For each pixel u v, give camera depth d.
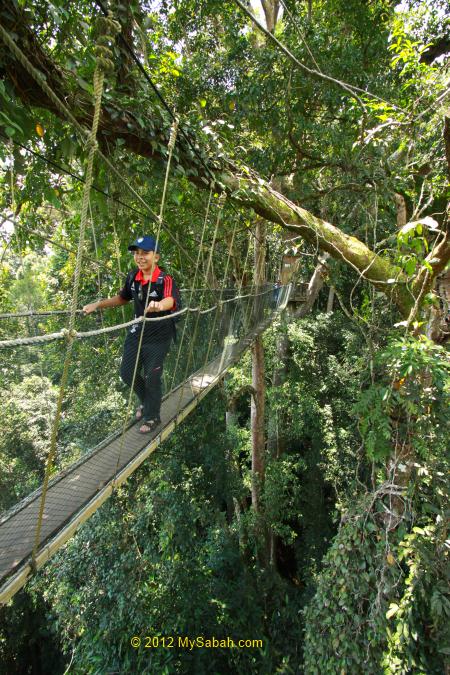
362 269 4.08
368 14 5.58
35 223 3.69
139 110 2.77
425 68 3.64
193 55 6.48
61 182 3.69
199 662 6.70
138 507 7.17
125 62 2.75
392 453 3.38
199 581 7.13
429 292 3.57
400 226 5.04
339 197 6.31
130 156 3.38
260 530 8.61
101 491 2.05
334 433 8.78
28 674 9.28
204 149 3.49
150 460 7.16
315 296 11.31
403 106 4.58
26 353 1.80
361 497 3.93
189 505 7.08
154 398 2.71
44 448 1.86
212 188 3.52
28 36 2.08
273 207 3.97
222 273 8.04
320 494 9.28
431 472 3.25
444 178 4.14
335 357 9.95
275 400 9.79
